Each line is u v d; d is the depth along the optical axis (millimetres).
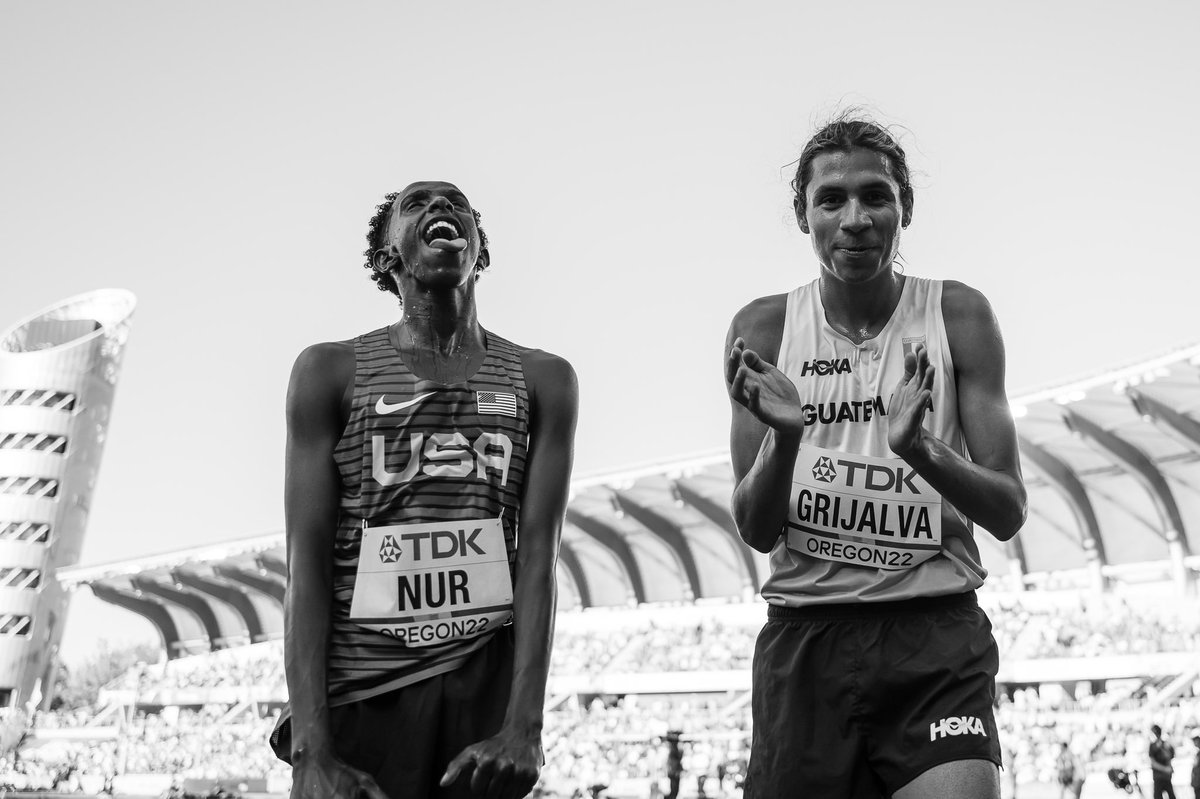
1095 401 28672
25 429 58250
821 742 3125
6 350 62375
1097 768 21656
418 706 2824
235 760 36656
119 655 111688
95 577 47625
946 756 2945
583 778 27469
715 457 33906
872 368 3258
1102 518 33656
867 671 3094
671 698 33906
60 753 44938
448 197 3076
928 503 3139
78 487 59281
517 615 2879
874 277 3219
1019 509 3061
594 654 36906
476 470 2957
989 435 3148
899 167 3219
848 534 3178
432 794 2848
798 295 3432
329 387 3029
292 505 2947
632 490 37844
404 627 2854
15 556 56844
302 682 2785
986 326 3236
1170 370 25953
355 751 2832
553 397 3104
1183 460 30406
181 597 51094
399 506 2922
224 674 45719
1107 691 26531
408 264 3047
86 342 60125
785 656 3219
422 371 3021
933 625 3104
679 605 40688
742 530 3227
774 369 2971
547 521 2998
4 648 55656
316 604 2873
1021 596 32625
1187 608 29188
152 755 40562
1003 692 27812
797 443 2918
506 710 2840
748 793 3270
